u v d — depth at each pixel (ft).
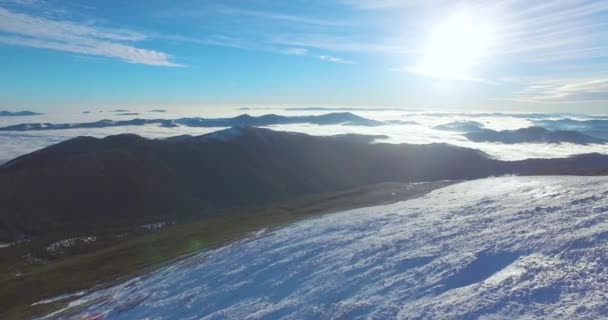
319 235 105.09
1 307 127.65
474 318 43.70
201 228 220.64
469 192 144.56
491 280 52.44
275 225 159.94
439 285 55.16
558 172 203.00
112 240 332.39
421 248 73.26
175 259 134.82
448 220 93.71
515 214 87.15
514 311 43.37
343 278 66.85
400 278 61.00
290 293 67.41
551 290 46.09
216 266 99.50
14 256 287.89
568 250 56.59
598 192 97.04
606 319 38.47
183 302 78.38
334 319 52.80
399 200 165.68
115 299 98.17
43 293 132.98
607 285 44.65
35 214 479.00
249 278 81.00
